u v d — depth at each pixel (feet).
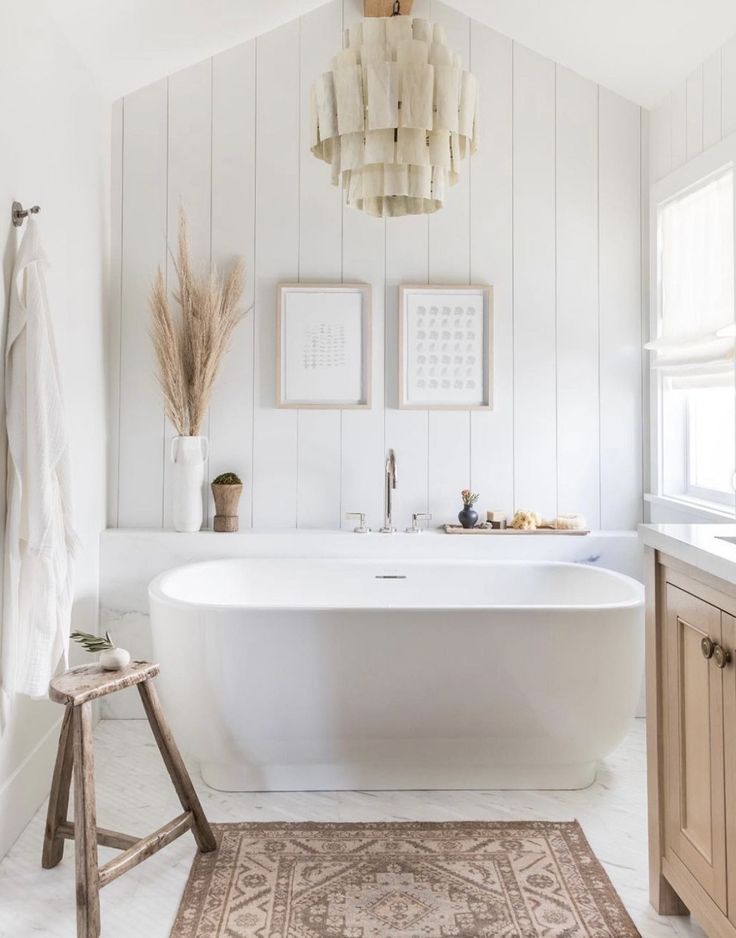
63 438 7.97
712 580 5.66
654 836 6.78
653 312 11.87
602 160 12.12
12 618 7.61
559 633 8.66
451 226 12.03
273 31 11.84
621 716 8.90
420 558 11.56
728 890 5.46
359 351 11.91
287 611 8.59
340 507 12.01
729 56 9.67
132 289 11.71
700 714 5.94
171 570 10.52
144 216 11.72
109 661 7.24
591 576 11.02
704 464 11.44
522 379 12.13
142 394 11.75
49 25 8.89
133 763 9.78
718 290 10.02
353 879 7.21
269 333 11.89
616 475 12.21
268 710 8.71
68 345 9.71
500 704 8.75
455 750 8.98
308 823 8.23
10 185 7.77
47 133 8.87
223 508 11.55
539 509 12.16
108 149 11.55
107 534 11.22
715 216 10.11
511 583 11.38
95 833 6.47
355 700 8.72
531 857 7.58
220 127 11.80
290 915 6.68
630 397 12.20
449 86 7.80
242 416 11.91
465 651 8.67
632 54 10.92
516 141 12.08
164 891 7.07
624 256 12.14
